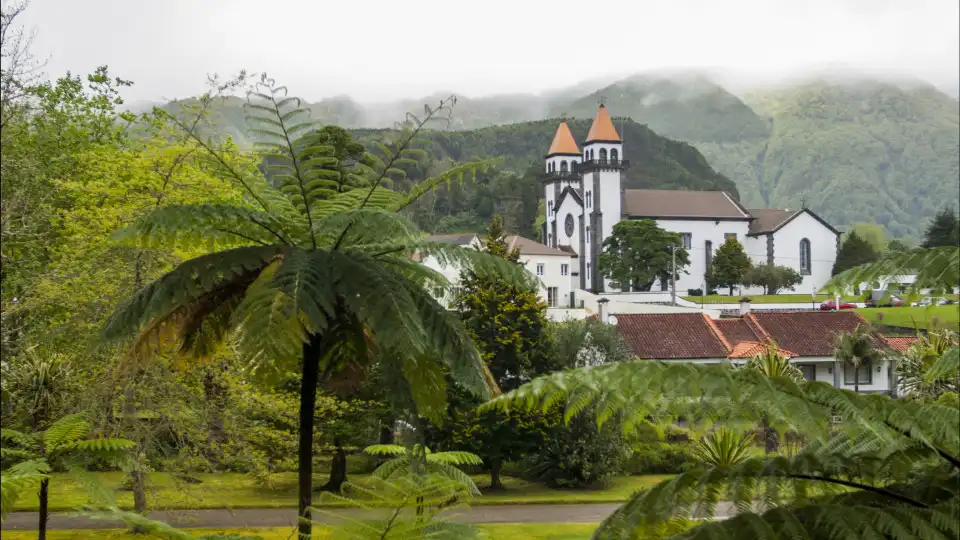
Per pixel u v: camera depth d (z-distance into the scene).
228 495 25.62
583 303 89.88
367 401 22.92
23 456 10.17
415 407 8.68
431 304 8.20
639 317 51.97
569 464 31.22
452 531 6.61
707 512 5.10
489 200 176.12
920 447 5.02
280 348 6.90
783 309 86.62
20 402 15.46
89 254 17.97
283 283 7.21
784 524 4.84
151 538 17.38
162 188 18.56
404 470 8.25
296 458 18.28
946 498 4.92
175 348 9.70
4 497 5.73
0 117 17.69
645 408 4.56
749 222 122.31
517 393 4.60
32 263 19.92
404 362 8.28
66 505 20.64
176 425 16.75
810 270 120.81
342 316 8.38
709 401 4.44
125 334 7.88
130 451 15.12
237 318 7.22
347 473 32.53
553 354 33.72
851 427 4.47
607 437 30.80
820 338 49.25
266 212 8.44
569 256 98.31
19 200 17.73
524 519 24.47
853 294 5.37
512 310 32.59
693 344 49.41
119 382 15.94
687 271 116.81
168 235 8.27
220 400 17.55
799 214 120.56
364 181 8.52
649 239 109.81
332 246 8.26
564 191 128.38
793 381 4.52
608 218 121.62
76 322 16.84
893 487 5.12
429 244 8.10
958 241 107.31
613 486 32.12
